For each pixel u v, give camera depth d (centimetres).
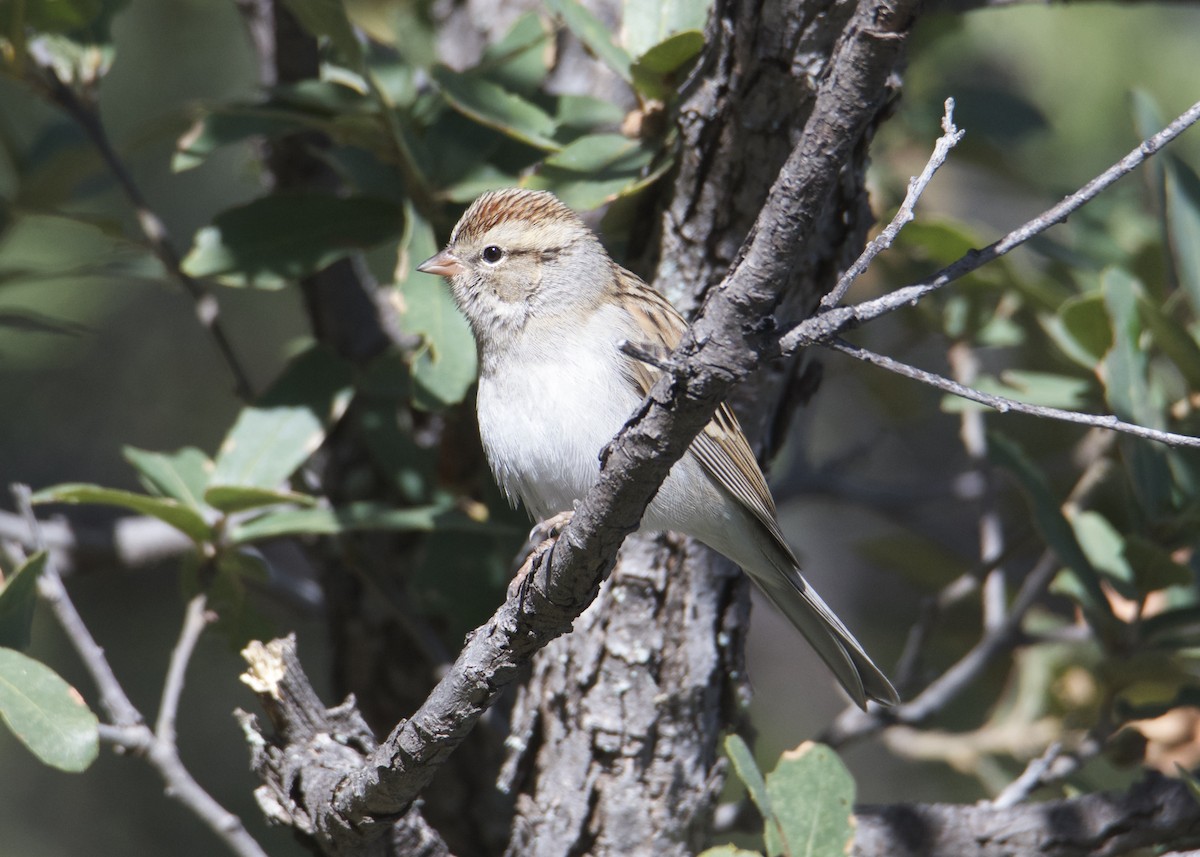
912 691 980
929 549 1049
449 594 805
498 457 727
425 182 752
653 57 669
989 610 870
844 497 1041
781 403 725
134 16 1216
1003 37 1167
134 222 1238
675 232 696
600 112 774
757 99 646
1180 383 938
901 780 1366
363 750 643
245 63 1238
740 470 692
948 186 1188
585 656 695
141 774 1235
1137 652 762
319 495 873
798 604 750
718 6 655
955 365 959
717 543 691
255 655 637
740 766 618
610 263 722
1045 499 764
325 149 872
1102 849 709
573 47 874
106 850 1220
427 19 907
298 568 1433
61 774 1232
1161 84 1160
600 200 673
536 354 712
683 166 682
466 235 729
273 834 1216
